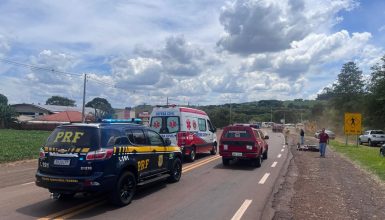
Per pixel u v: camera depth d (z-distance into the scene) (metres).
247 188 11.70
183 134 18.36
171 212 8.66
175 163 12.59
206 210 8.86
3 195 10.29
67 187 8.77
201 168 16.45
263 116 150.00
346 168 17.44
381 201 10.18
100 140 9.01
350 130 35.38
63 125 9.37
